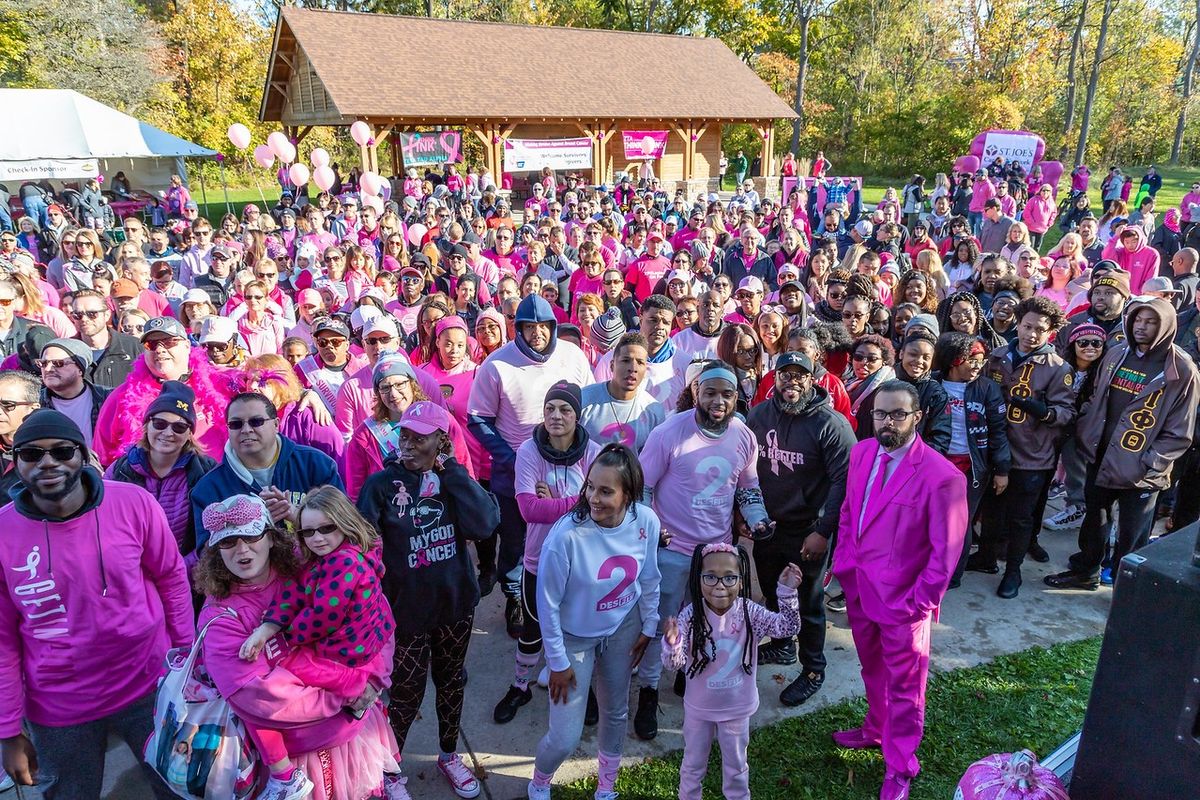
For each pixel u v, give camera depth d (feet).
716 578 10.01
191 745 8.30
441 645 11.21
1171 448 15.15
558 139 84.12
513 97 81.87
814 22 155.53
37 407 11.91
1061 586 17.19
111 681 9.25
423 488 10.54
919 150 133.80
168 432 10.73
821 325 17.89
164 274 25.95
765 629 10.31
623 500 10.09
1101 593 16.99
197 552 10.86
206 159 120.26
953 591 17.13
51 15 100.73
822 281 27.04
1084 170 78.43
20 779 9.07
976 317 17.61
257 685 8.34
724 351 16.30
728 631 10.29
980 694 13.61
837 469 12.88
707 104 93.86
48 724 9.11
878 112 146.92
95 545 8.89
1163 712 5.51
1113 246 31.22
